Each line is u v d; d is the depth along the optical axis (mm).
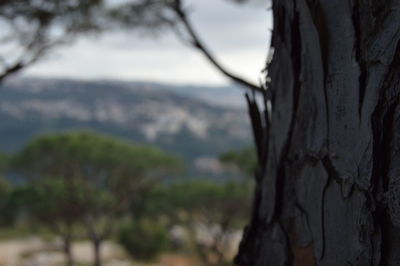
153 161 18281
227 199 16406
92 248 25422
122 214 20297
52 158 17469
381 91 858
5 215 25062
